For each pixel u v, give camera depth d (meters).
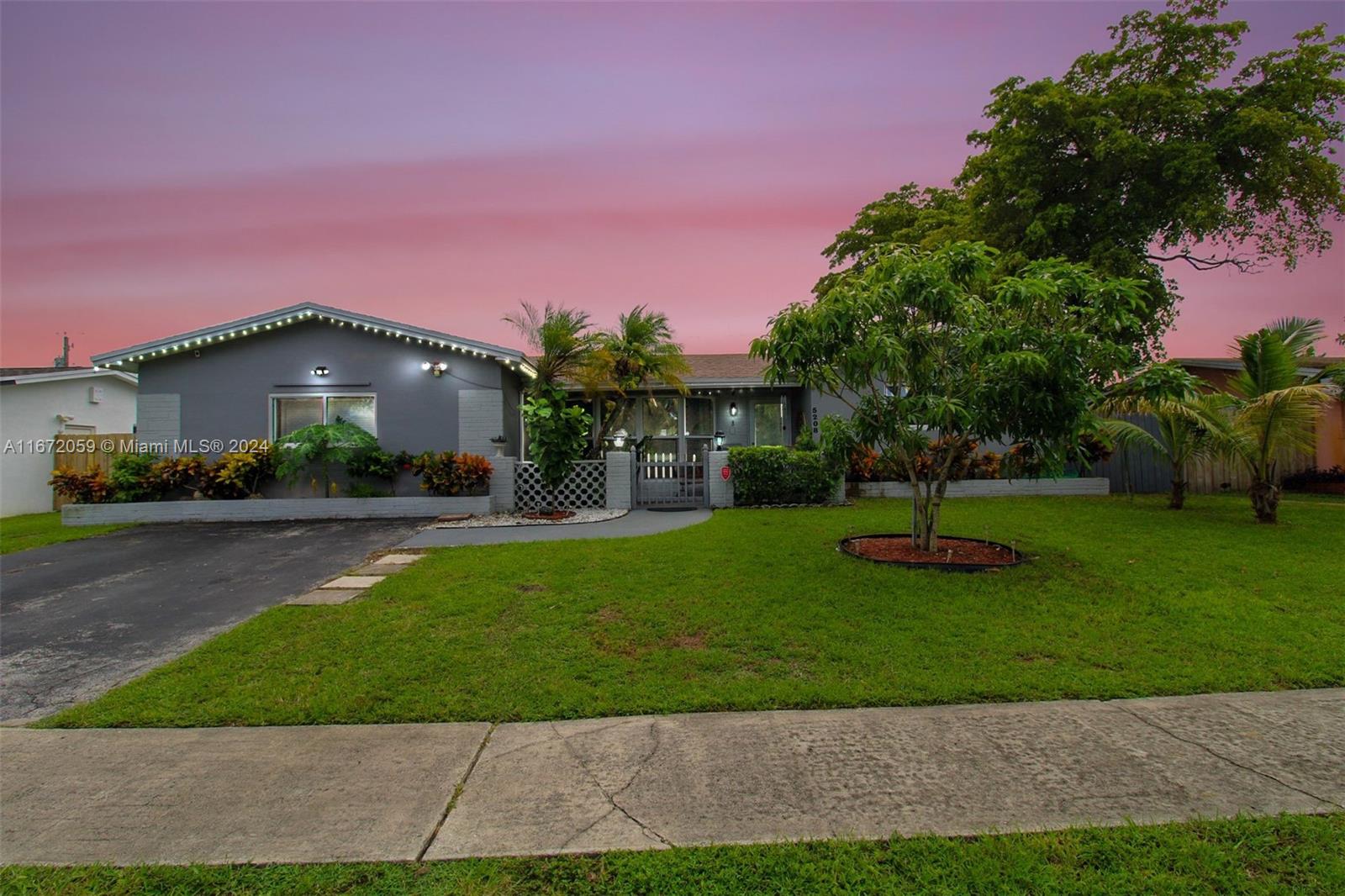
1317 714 3.23
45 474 14.09
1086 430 6.30
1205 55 14.60
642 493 11.88
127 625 4.99
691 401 16.38
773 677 3.77
